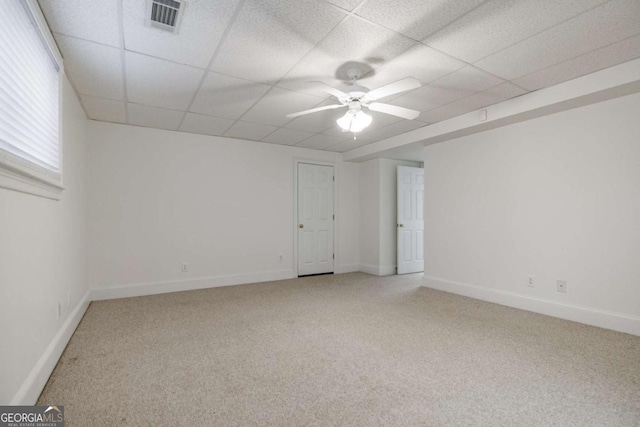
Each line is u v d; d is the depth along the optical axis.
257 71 2.57
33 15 1.69
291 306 3.59
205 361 2.22
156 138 4.19
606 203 2.85
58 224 2.30
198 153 4.46
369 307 3.55
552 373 2.04
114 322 3.02
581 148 3.01
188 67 2.50
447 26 1.98
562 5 1.78
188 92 2.99
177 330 2.82
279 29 2.00
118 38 2.08
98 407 1.67
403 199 5.61
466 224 4.05
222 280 4.63
